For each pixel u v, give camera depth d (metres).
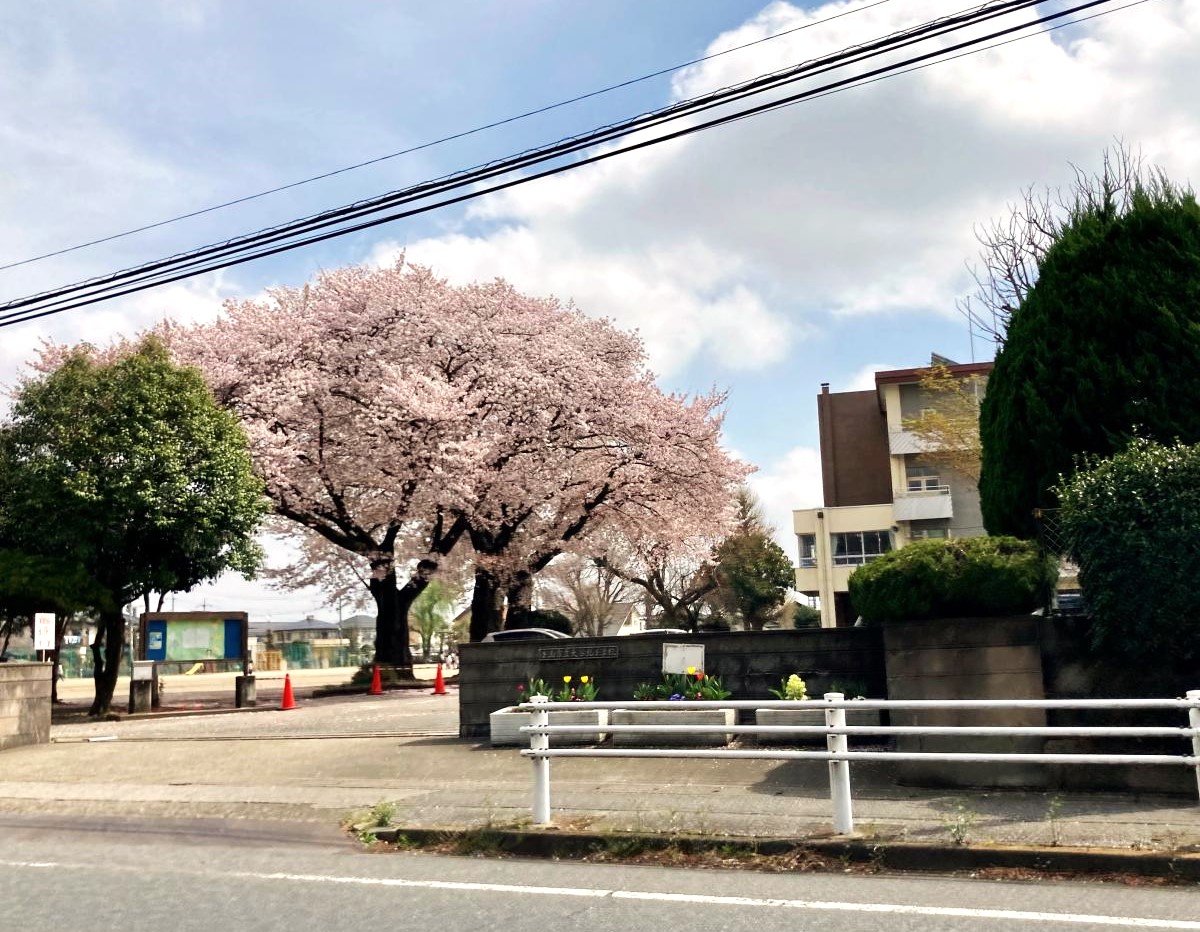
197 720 19.50
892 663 9.19
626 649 12.30
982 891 5.85
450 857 7.18
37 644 16.62
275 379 27.38
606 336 31.77
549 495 29.92
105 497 19.80
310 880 6.48
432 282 30.19
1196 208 10.74
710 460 30.17
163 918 5.62
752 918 5.36
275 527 30.39
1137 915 5.25
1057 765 8.40
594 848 7.06
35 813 9.24
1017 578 8.84
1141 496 8.31
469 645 12.89
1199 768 6.33
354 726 16.42
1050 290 11.08
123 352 25.38
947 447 32.41
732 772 9.67
